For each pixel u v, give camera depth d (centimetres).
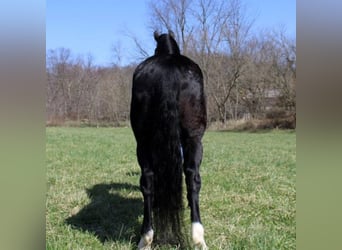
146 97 359
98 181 723
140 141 364
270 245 372
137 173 819
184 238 360
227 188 648
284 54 3681
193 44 4281
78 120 4681
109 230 437
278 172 823
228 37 4159
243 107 4081
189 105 358
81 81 4778
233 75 4059
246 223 458
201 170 835
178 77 356
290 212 501
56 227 442
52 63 4816
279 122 3369
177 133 349
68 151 1222
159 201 349
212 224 445
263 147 1520
